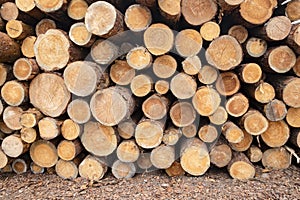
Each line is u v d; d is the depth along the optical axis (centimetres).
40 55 280
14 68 287
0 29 301
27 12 287
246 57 300
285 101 285
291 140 310
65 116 299
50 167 311
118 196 266
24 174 316
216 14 279
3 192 282
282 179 288
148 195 266
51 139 295
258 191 269
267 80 314
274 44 296
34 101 289
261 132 287
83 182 291
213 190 272
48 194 275
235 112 289
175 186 280
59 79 282
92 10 261
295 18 303
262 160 309
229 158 296
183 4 274
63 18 289
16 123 297
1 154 304
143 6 270
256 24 281
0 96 302
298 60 293
